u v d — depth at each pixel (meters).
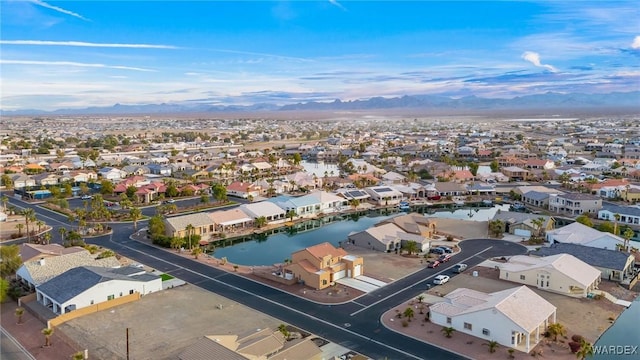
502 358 63.62
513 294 73.19
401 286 90.44
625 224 140.50
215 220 131.25
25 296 82.81
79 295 77.25
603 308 80.25
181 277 95.06
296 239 129.75
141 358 63.78
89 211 151.38
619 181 185.75
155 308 79.88
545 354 64.69
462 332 71.19
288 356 58.75
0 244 118.31
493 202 177.62
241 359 56.25
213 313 78.00
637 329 72.69
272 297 85.06
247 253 116.38
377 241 114.44
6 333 71.25
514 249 114.31
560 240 114.69
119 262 100.81
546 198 164.62
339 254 97.31
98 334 70.44
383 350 65.94
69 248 103.88
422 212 163.88
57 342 68.12
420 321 75.00
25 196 179.88
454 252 112.31
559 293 86.62
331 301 83.12
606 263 95.12
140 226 136.62
